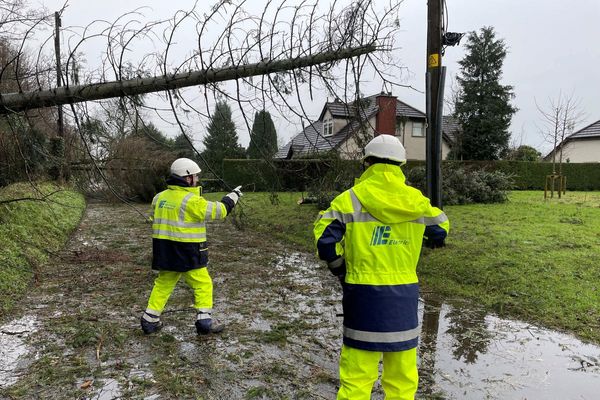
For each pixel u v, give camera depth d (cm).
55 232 909
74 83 494
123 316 483
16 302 527
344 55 512
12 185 917
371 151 248
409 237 246
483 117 3328
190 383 333
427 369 356
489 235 845
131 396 314
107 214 1482
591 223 995
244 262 764
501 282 568
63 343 407
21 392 317
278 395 317
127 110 499
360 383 243
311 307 519
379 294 238
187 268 410
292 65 504
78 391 320
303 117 531
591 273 580
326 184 794
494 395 315
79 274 661
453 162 1585
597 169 2566
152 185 1820
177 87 499
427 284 596
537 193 2152
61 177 911
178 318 477
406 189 244
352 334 242
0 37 606
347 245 246
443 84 699
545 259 648
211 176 632
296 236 995
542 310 480
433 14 695
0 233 695
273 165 657
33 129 581
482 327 450
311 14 498
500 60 3391
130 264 734
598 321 445
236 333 434
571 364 364
